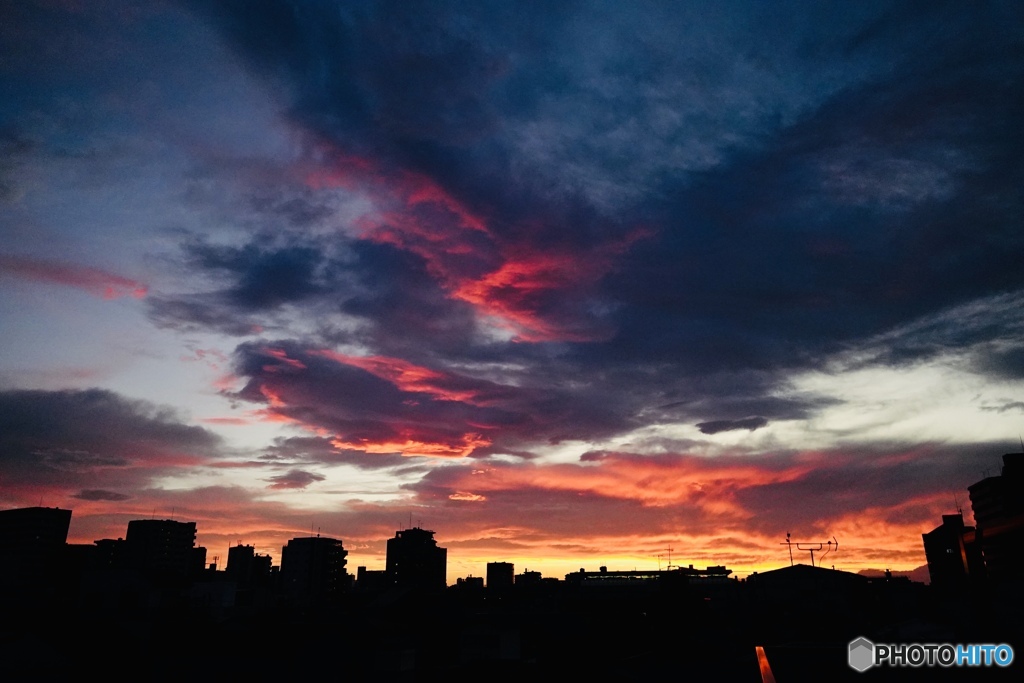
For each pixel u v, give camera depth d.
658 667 40.19
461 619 57.06
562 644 55.22
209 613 62.12
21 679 38.59
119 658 43.38
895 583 79.31
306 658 42.19
